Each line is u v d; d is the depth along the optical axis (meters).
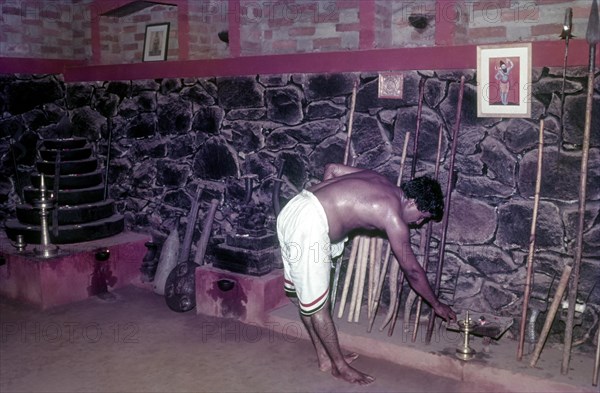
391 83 3.97
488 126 3.67
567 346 3.23
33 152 5.71
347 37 5.07
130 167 5.48
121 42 6.31
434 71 3.80
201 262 4.88
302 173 4.46
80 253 4.86
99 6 5.89
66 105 5.89
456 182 3.82
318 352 3.63
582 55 3.26
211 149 4.93
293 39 5.34
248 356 3.83
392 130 4.02
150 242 5.19
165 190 5.27
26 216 5.00
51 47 5.95
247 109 4.68
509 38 4.34
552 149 3.47
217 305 4.44
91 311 4.66
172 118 5.14
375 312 3.88
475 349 3.58
